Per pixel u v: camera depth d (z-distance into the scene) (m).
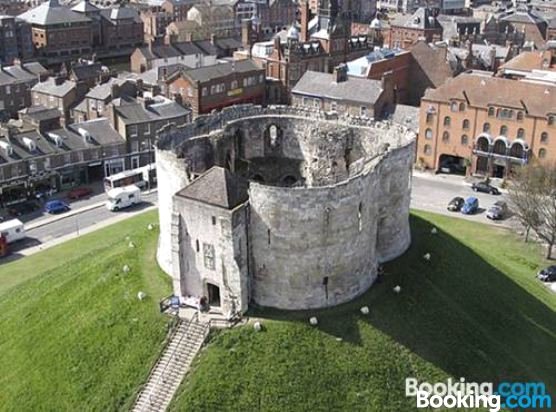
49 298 77.44
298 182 88.69
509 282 83.62
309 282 66.81
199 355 63.06
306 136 86.50
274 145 88.50
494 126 127.19
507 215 112.94
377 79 158.12
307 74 158.75
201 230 65.56
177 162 70.81
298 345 63.94
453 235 94.94
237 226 64.06
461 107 129.62
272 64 176.88
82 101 149.75
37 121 132.50
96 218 110.81
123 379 62.69
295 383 61.44
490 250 99.38
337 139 84.62
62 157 122.25
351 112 147.75
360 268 70.19
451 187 127.56
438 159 134.88
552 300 84.12
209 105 159.12
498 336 72.62
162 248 76.44
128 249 82.44
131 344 65.38
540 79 140.12
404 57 168.00
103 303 71.69
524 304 80.12
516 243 102.69
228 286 66.00
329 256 66.62
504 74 150.75
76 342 67.75
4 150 116.12
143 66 189.50
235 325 65.44
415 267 77.38
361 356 64.19
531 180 101.06
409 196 79.69
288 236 64.94
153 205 116.81
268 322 65.75
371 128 84.25
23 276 89.50
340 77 153.38
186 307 68.25
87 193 121.00
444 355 66.94
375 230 72.62
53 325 71.94
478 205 117.62
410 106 158.12
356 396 61.62
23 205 113.56
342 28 189.00
